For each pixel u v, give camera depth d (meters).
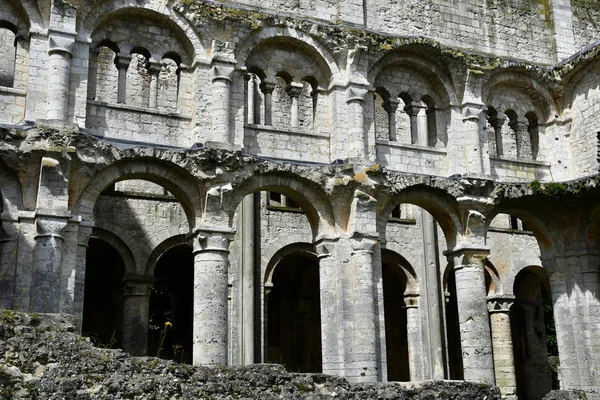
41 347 20.69
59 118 29.00
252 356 38.75
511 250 48.00
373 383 26.23
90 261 44.50
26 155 28.28
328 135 34.62
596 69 38.12
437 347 43.81
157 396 21.42
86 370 20.91
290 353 46.47
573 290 38.22
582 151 38.50
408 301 45.12
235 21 32.97
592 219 38.28
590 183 36.16
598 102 37.84
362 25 36.09
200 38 32.66
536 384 50.09
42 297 27.16
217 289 30.25
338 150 33.97
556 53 40.72
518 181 37.75
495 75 38.38
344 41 34.81
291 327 46.84
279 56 34.47
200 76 32.25
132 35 32.06
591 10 42.75
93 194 29.58
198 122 31.78
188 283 48.34
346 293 32.50
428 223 45.59
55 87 29.27
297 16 35.03
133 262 39.41
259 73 34.06
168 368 22.11
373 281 32.69
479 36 39.16
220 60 32.31
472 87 37.25
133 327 38.62
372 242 32.72
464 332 34.72
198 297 30.20
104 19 31.42
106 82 43.69
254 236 40.38
